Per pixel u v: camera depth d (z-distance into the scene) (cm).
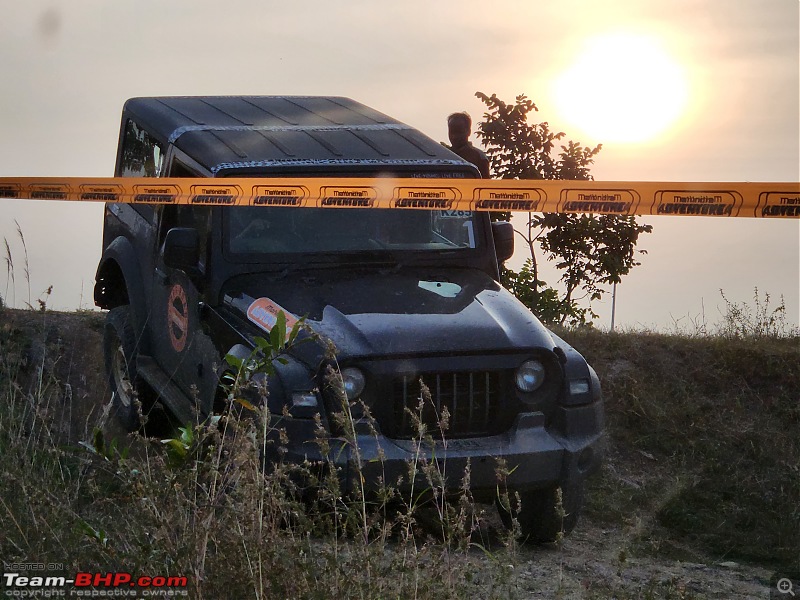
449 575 538
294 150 868
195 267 827
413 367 713
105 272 1073
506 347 735
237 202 811
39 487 584
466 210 813
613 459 1020
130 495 529
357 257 838
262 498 521
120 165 1068
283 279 812
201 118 960
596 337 1220
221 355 779
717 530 893
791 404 1106
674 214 688
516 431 736
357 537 539
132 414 957
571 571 732
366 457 688
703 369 1156
